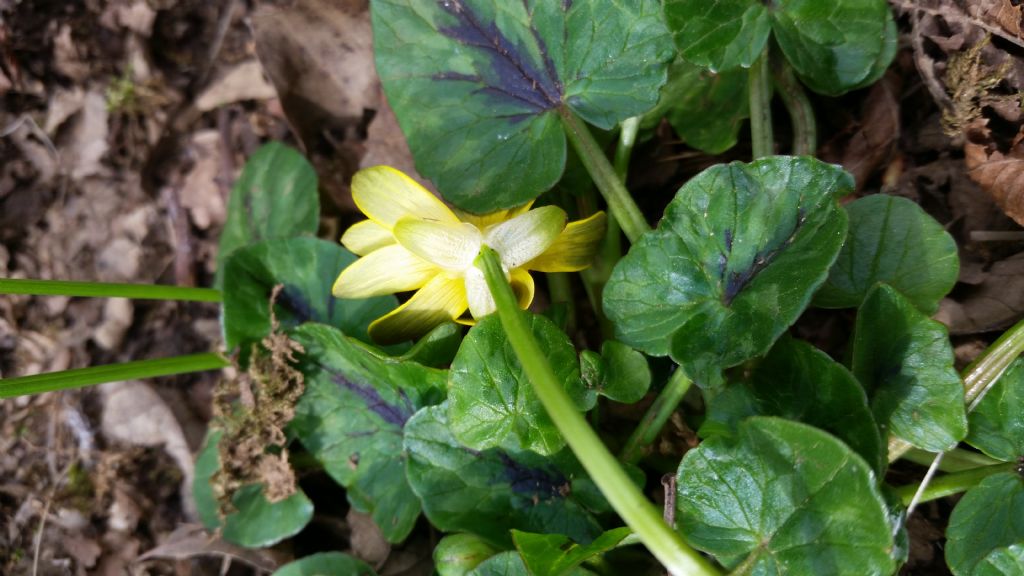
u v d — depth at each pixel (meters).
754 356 0.15
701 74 0.18
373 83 0.21
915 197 0.18
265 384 0.18
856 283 0.16
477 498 0.17
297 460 0.19
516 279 0.16
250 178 0.20
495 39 0.17
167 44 0.22
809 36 0.17
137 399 0.21
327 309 0.19
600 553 0.16
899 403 0.15
